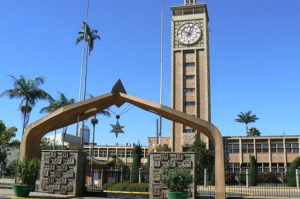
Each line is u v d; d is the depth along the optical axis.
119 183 27.05
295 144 73.25
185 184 19.31
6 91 47.53
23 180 20.89
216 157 20.52
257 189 30.84
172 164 21.83
